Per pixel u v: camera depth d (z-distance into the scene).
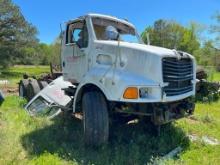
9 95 12.45
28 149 5.62
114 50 5.89
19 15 48.00
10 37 48.06
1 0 46.69
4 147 5.54
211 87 13.23
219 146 6.19
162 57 5.49
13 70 47.81
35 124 7.27
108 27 6.64
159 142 6.13
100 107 5.63
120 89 5.41
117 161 5.25
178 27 53.47
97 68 6.07
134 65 5.62
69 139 6.31
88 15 6.62
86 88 6.18
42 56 53.12
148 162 5.24
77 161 5.20
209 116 8.88
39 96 8.66
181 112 6.19
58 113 7.65
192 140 6.47
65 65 7.24
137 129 6.84
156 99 5.41
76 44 6.73
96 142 5.61
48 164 4.98
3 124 7.34
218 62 39.56
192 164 5.15
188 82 6.21
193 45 55.06
